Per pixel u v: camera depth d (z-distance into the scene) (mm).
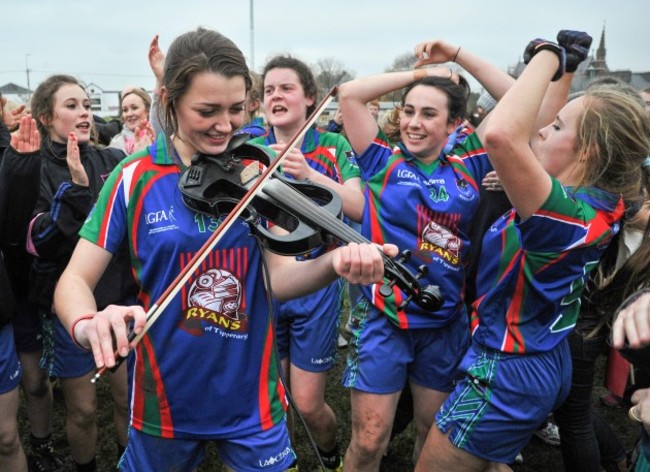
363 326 2285
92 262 1521
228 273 1573
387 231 2291
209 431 1624
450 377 2324
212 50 1432
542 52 1594
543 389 1841
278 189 1525
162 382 1592
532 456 3018
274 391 1691
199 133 1494
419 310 2207
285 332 2715
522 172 1548
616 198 1806
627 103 1766
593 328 2186
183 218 1538
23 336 2564
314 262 1520
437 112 2279
